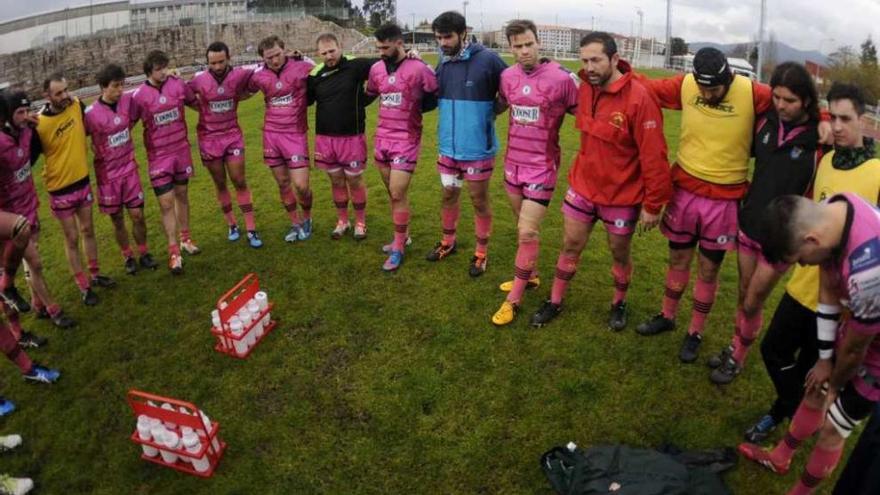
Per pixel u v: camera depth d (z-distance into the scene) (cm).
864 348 252
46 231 801
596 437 372
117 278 601
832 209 233
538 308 503
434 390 414
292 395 421
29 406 430
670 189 392
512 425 383
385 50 517
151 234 724
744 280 380
